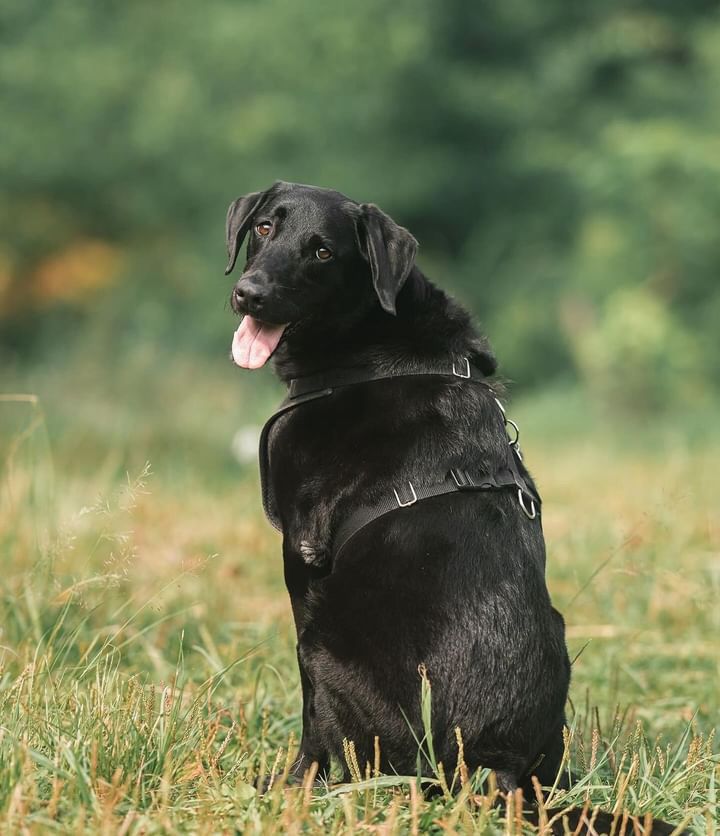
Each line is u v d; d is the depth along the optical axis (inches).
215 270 1702.8
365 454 235.3
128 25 1824.6
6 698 246.4
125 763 225.6
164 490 586.2
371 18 1700.3
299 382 249.4
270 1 1756.9
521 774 223.8
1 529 376.8
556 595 422.6
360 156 1722.4
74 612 345.7
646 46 1664.6
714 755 261.9
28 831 191.8
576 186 1637.6
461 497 228.8
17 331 1750.7
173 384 916.0
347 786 210.2
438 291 261.1
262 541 469.4
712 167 1433.3
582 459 929.5
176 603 374.0
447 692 216.7
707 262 1456.7
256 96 1754.4
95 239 1834.4
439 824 201.5
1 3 1824.6
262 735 261.9
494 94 1697.8
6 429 640.4
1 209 1739.7
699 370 1386.6
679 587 402.9
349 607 224.2
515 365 1608.0
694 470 773.3
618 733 270.1
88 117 1766.7
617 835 199.5
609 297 1471.5
